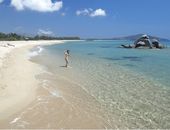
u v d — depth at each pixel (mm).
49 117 10336
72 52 53219
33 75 19922
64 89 15484
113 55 43750
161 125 9781
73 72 22484
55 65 27484
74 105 12172
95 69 24672
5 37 124375
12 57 32594
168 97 13719
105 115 10859
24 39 144500
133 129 9391
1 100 12125
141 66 27234
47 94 14023
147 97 13734
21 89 14602
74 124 9727
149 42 65625
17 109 11047
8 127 9055
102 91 15117
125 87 16203
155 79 18938
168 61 32781
